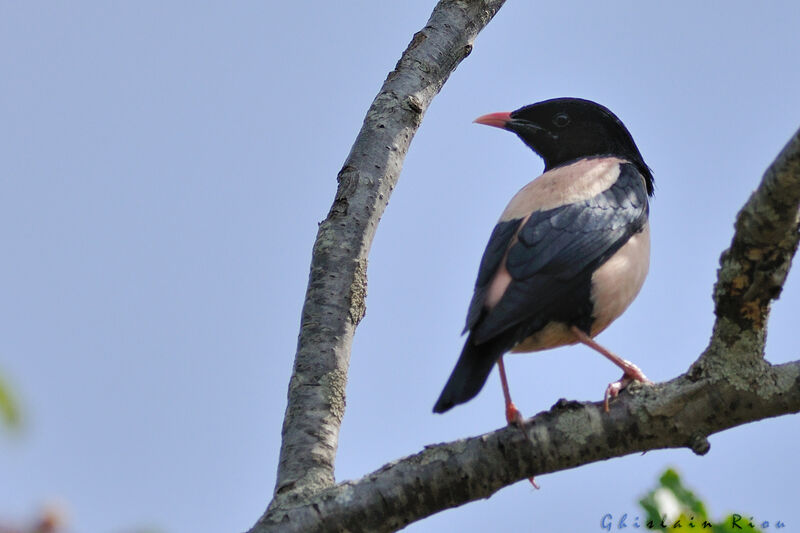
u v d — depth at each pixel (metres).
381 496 9.57
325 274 11.73
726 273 9.69
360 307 11.68
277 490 10.20
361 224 12.11
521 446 9.73
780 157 9.16
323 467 10.37
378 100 13.22
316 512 9.54
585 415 9.83
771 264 9.51
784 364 9.95
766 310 9.69
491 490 9.77
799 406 9.84
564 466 9.84
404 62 13.60
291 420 10.76
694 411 9.85
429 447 9.84
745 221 9.49
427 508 9.66
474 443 9.77
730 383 9.83
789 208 9.26
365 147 12.73
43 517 7.08
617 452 9.91
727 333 9.82
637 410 9.83
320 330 11.34
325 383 10.98
